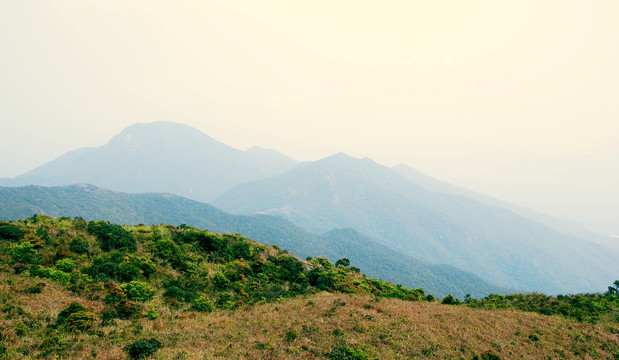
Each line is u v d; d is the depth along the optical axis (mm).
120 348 14523
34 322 16266
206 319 20969
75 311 18031
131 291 23344
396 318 22406
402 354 17000
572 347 20219
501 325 23156
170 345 15500
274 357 14977
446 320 23062
